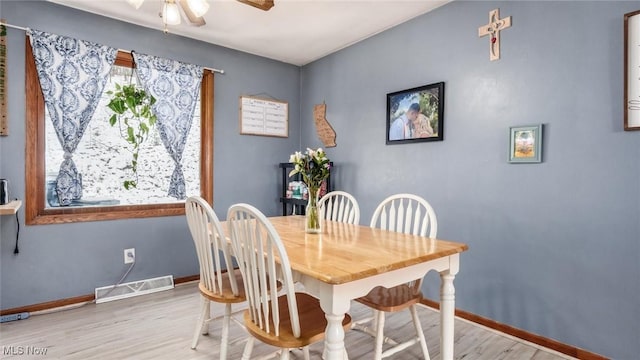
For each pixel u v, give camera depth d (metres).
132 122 2.94
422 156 2.73
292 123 3.95
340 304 1.21
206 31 3.03
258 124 3.66
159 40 3.02
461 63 2.46
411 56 2.80
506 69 2.21
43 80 2.48
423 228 1.97
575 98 1.92
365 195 3.22
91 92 2.67
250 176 3.61
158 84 2.99
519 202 2.16
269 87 3.75
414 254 1.44
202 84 3.30
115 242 2.83
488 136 2.31
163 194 3.12
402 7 2.61
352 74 3.34
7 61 2.38
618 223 1.77
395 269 1.31
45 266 2.54
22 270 2.46
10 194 2.40
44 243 2.54
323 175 1.90
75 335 2.17
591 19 1.85
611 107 1.79
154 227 3.02
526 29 2.12
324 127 3.68
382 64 3.04
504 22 2.22
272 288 1.29
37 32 2.46
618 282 1.78
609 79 1.79
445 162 2.57
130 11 2.67
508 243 2.22
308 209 1.91
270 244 1.27
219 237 1.67
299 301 1.69
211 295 1.75
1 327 2.28
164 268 3.08
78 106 2.62
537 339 2.08
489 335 2.22
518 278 2.17
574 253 1.93
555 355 1.97
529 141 2.09
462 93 2.46
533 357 1.95
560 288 1.99
